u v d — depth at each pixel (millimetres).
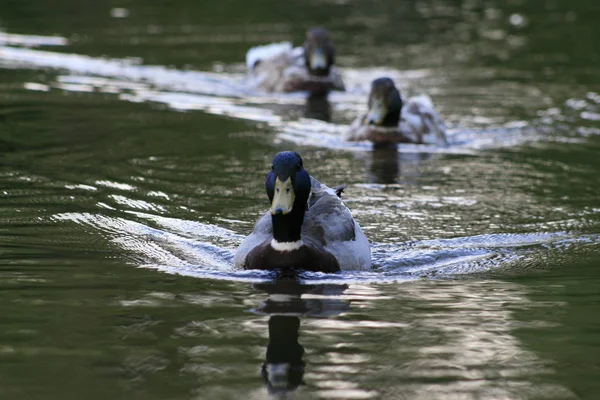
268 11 34156
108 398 7719
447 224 14070
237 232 13359
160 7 34312
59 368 8328
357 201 15344
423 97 21375
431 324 9656
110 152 17453
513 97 23344
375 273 11758
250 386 8008
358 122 20312
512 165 17750
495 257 12477
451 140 20031
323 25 32031
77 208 14047
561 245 12984
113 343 8930
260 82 24859
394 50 28625
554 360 8664
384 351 8844
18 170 16031
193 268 11672
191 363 8484
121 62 26156
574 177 16766
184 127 19828
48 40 28312
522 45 28984
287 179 11383
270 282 11164
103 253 12117
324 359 8641
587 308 10188
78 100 21781
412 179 16812
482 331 9445
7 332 9164
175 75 25141
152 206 14391
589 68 26109
